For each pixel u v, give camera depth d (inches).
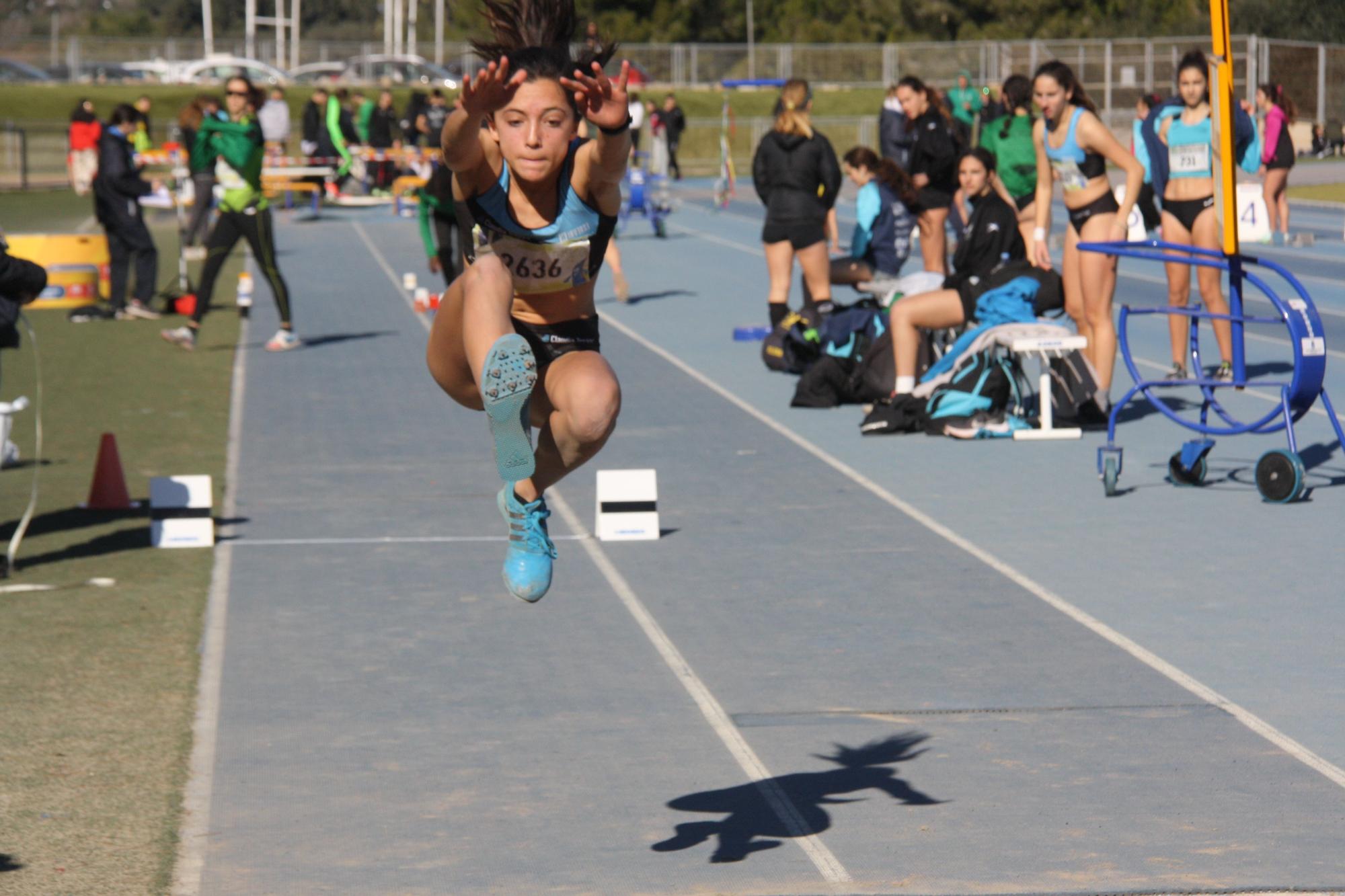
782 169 716.7
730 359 772.0
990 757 267.1
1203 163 606.2
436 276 1203.9
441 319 202.1
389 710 294.4
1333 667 311.3
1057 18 3902.6
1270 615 347.9
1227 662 316.5
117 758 269.9
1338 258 1158.3
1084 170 562.9
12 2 5733.3
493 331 188.4
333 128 1876.2
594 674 315.0
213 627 348.8
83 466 533.3
